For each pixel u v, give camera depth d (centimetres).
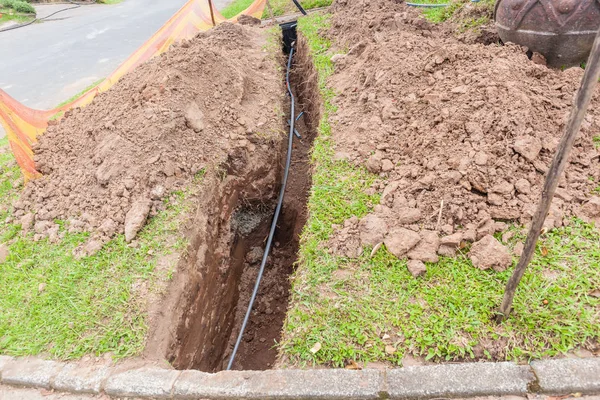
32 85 1025
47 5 2050
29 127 504
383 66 481
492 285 280
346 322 273
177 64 488
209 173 432
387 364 249
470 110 383
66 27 1589
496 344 248
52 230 389
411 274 298
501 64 414
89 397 264
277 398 239
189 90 468
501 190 327
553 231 305
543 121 371
